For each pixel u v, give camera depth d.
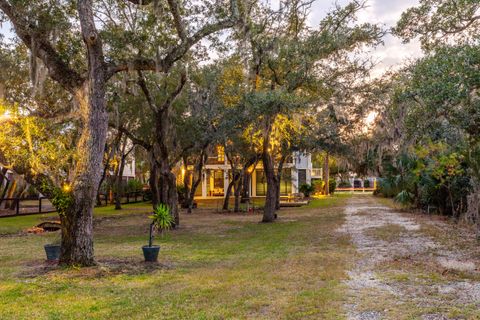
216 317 5.15
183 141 19.09
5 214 22.36
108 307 5.63
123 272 7.86
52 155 8.27
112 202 34.22
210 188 40.81
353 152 19.16
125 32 10.98
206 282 7.01
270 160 18.00
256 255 9.72
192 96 17.00
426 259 8.73
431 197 19.64
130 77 13.07
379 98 16.81
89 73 8.28
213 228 15.98
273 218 18.16
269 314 5.25
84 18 8.16
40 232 15.41
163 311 5.42
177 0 10.26
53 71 8.48
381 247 10.43
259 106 13.84
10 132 8.27
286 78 15.98
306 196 37.91
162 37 11.23
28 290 6.55
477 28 11.22
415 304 5.58
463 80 8.05
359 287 6.53
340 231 13.94
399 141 18.69
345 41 15.30
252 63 15.50
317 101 16.62
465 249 9.87
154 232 13.66
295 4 15.27
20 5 8.57
